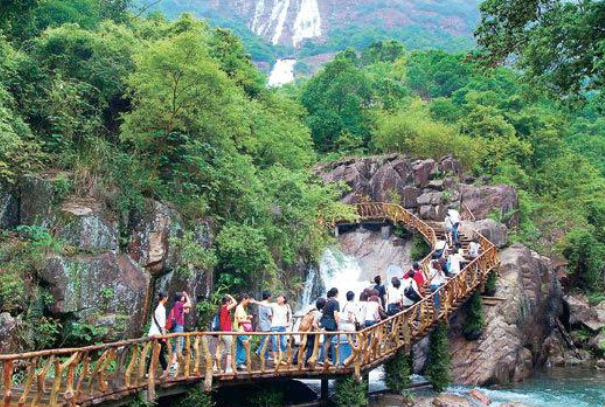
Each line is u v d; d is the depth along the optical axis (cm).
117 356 1068
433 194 2800
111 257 1327
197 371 1112
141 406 1012
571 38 1031
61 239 1279
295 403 1316
